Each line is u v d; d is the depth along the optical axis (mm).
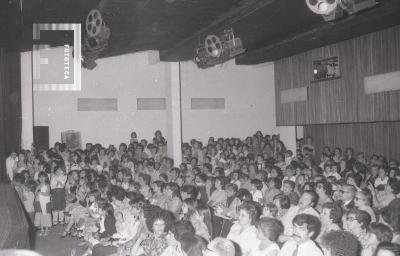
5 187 3506
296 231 3463
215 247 3268
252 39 10789
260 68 16062
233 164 10477
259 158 10953
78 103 14500
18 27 9039
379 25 8734
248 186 7992
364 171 8719
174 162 13828
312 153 13008
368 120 10188
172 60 13680
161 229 4141
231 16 8531
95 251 6020
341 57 10961
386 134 11695
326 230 4328
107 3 7555
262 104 16094
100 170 11266
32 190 8906
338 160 11047
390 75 9445
